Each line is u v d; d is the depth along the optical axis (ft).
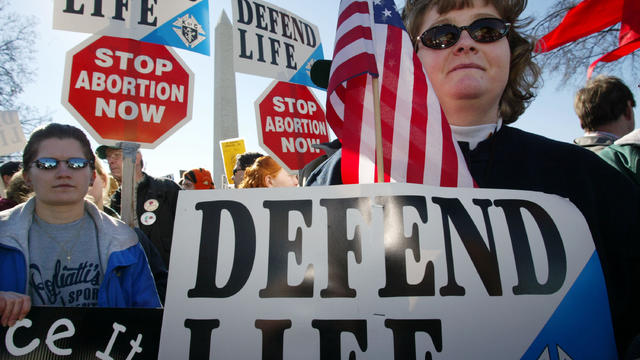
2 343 3.81
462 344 3.59
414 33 5.02
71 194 4.38
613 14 6.05
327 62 6.13
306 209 4.04
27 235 4.29
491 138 4.66
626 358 3.45
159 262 5.54
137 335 3.97
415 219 3.92
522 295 3.73
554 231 3.91
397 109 4.50
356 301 3.73
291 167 10.27
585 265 3.82
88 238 4.55
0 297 3.84
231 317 3.75
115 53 6.64
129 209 6.15
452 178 4.26
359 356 3.60
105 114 6.40
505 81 4.51
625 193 3.94
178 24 7.26
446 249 3.84
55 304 4.20
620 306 3.75
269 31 10.36
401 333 3.64
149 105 6.73
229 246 3.95
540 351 3.58
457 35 4.39
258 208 4.07
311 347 3.65
